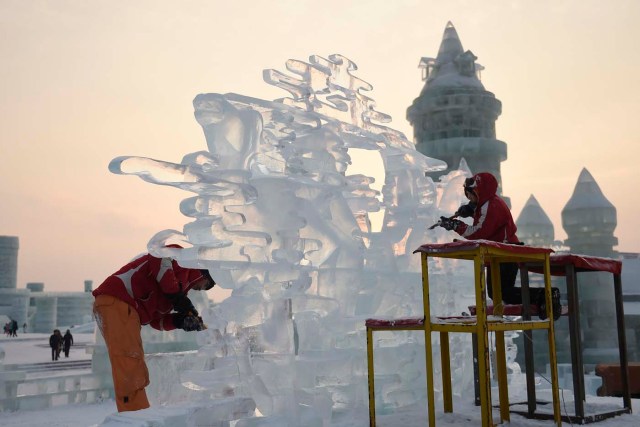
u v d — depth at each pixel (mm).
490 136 44625
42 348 28781
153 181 4414
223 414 4090
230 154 5117
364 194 6367
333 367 5457
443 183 7855
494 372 8562
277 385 4734
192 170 4504
